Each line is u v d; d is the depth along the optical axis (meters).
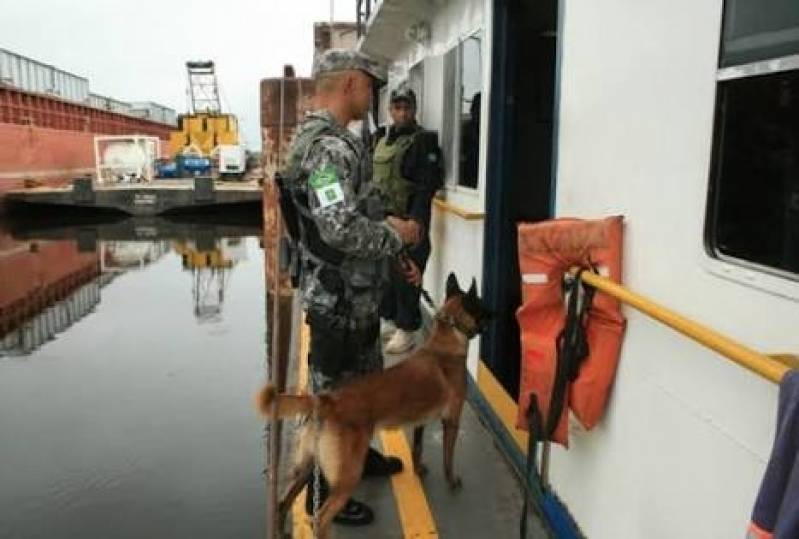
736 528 1.84
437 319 3.55
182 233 19.34
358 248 2.75
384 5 6.06
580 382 2.57
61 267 14.39
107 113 37.06
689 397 2.06
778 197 1.68
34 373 7.55
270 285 6.33
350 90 2.90
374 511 3.44
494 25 4.25
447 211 5.57
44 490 4.77
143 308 10.69
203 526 4.25
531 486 2.96
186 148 34.12
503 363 4.48
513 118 4.35
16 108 24.16
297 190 2.89
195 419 6.08
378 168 5.21
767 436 1.71
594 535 2.75
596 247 2.53
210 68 38.66
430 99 6.14
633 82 2.40
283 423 4.71
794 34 1.61
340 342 3.07
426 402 3.32
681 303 2.11
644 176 2.33
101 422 6.07
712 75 1.94
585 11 2.81
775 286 1.67
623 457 2.50
